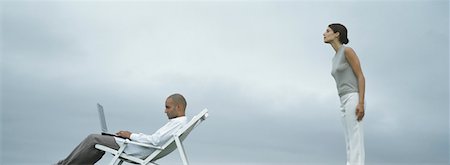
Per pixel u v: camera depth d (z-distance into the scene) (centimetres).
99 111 607
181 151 563
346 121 525
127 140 570
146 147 580
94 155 581
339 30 533
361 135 518
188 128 582
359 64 515
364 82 513
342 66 521
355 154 518
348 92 520
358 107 512
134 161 579
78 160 577
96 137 575
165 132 568
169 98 587
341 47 529
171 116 587
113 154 574
